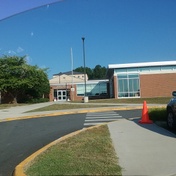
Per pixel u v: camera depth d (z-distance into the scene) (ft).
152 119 47.24
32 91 177.47
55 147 28.60
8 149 31.78
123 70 153.48
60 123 51.62
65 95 211.41
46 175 20.13
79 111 75.00
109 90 203.41
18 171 21.98
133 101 115.24
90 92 206.39
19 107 112.47
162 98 122.93
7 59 159.33
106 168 21.26
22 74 162.61
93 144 29.19
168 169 21.29
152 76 151.43
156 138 31.99
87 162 22.75
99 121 51.75
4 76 158.71
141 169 21.31
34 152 29.66
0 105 135.74
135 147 28.02
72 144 29.55
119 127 40.40
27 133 42.09
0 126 52.24
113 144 29.32
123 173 20.43
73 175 19.83
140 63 150.71
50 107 93.25
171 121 38.65
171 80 150.41
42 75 167.53
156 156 24.71
